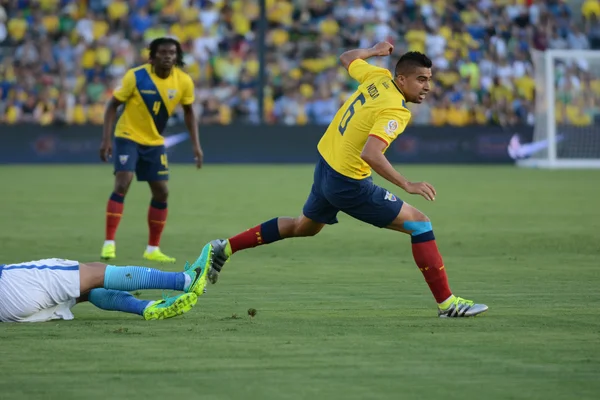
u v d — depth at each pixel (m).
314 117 110.31
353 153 24.23
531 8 115.81
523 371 18.16
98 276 22.97
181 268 34.81
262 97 102.00
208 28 111.44
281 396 16.33
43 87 105.62
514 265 35.50
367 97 24.23
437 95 110.31
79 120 105.75
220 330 22.23
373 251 39.81
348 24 113.88
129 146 37.09
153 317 23.39
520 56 114.00
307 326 22.83
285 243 42.44
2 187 72.69
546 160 103.19
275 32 112.69
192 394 16.45
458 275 32.78
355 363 18.80
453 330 22.36
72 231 46.50
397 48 113.50
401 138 103.25
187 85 38.28
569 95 105.25
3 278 22.50
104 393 16.52
